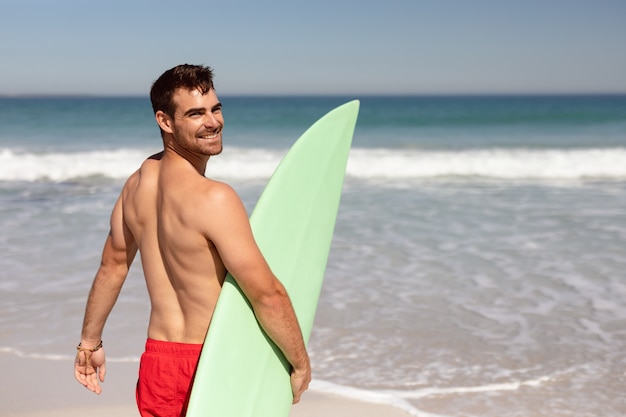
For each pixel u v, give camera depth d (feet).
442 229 25.20
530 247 22.49
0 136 67.51
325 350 14.14
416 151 51.42
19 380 12.71
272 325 6.35
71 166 42.55
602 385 12.57
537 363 13.51
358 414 11.44
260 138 67.62
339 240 23.49
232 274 6.15
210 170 42.22
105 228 25.59
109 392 12.31
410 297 17.51
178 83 6.21
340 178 9.18
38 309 16.48
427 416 11.34
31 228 25.46
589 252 21.79
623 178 40.29
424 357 13.79
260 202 7.56
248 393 6.48
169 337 6.61
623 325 15.52
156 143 61.26
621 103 214.07
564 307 16.72
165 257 6.55
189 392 6.50
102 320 7.75
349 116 9.52
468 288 18.22
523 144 59.52
